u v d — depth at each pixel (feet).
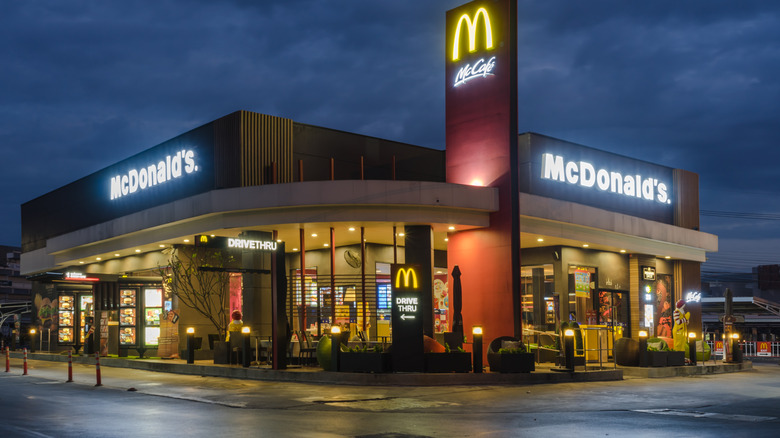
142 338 109.60
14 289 385.91
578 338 88.53
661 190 138.21
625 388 72.69
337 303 119.03
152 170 120.16
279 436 42.29
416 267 76.79
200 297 112.27
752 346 157.58
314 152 109.50
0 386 74.74
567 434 43.29
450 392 66.69
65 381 80.18
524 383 75.87
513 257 96.99
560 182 115.85
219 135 104.99
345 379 74.54
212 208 97.04
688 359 104.68
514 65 100.32
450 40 106.73
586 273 120.57
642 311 130.93
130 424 47.19
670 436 42.65
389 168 120.16
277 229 99.71
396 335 75.97
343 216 93.86
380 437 42.11
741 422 49.19
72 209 147.84
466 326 100.78
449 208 96.68
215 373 86.53
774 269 293.64
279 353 81.30
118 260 135.13
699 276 144.87
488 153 100.78
